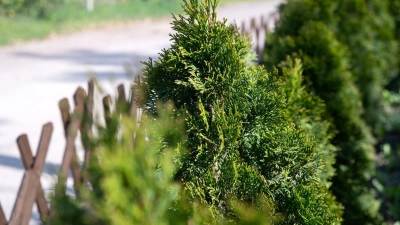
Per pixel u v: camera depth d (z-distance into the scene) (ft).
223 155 14.21
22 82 68.28
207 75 14.39
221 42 14.32
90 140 9.06
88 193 8.42
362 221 31.01
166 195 8.64
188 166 13.89
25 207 24.47
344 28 50.72
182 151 13.35
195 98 14.79
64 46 94.17
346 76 31.78
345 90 31.81
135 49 92.63
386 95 63.36
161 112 12.96
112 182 7.68
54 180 9.25
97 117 9.19
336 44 32.55
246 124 14.76
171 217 9.62
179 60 14.17
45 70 75.31
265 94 14.67
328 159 22.86
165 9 145.18
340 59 31.63
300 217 14.33
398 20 66.28
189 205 12.85
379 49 57.11
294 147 14.69
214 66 14.34
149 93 14.65
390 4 66.23
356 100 33.47
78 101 27.32
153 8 144.46
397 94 66.74
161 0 152.46
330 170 22.86
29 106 57.88
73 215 8.84
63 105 26.58
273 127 14.92
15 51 88.22
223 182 13.69
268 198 13.94
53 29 108.27
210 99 14.51
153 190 8.45
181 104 14.76
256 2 177.88
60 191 9.12
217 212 12.97
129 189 8.04
